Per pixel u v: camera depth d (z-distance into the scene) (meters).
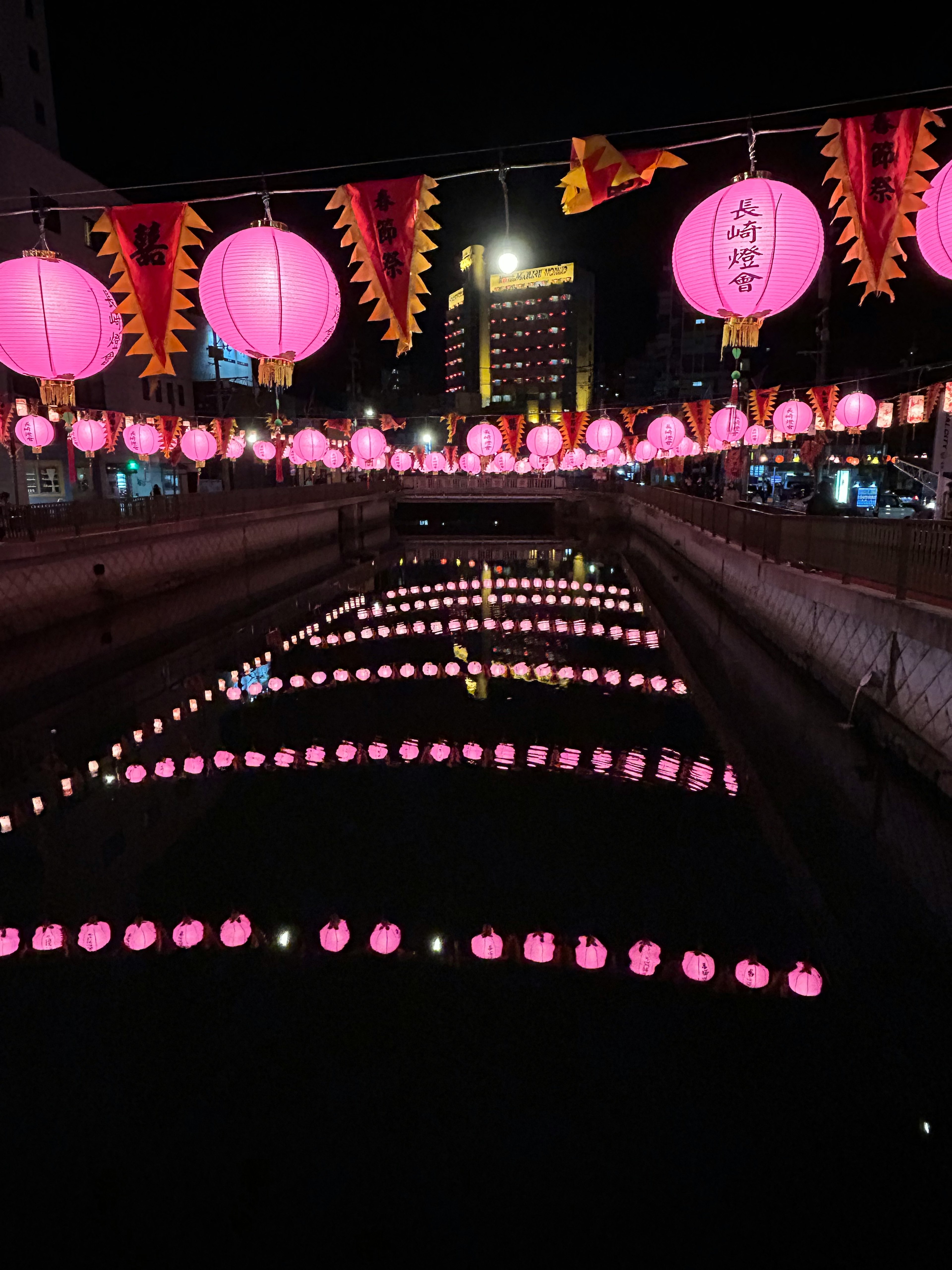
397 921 6.43
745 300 5.11
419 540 44.56
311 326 5.22
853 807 8.12
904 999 5.29
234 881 7.17
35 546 16.38
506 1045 4.98
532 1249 3.63
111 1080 4.73
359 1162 4.12
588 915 6.49
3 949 6.10
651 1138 4.25
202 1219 3.79
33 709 12.39
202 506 24.39
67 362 5.88
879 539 8.84
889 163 4.91
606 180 4.96
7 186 25.14
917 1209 3.79
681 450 20.67
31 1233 3.72
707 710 11.92
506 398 102.69
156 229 5.26
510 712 12.25
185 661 15.77
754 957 5.83
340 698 13.15
